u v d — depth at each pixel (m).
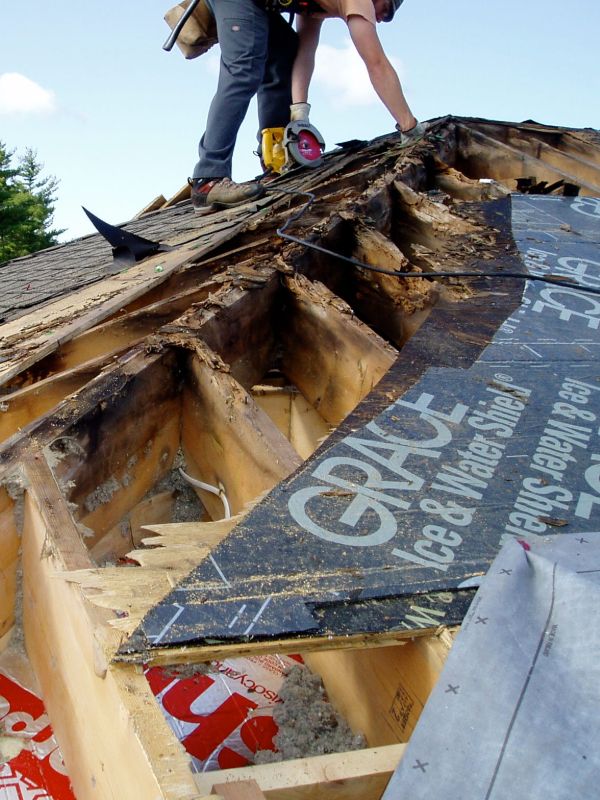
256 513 1.57
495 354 2.38
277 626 1.25
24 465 1.70
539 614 1.22
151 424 2.11
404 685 1.34
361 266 2.89
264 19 4.72
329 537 1.51
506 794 0.98
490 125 5.84
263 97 5.77
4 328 3.12
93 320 2.72
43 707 1.67
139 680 1.16
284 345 2.75
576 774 1.00
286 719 1.65
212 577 1.37
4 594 1.75
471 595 1.38
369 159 5.05
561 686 1.11
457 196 4.49
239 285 2.57
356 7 4.47
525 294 2.86
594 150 5.81
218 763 1.58
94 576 1.36
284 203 3.99
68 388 2.21
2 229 31.94
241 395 2.02
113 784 1.16
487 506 1.65
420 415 2.00
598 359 2.40
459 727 1.07
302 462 1.80
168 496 2.21
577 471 1.81
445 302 2.82
